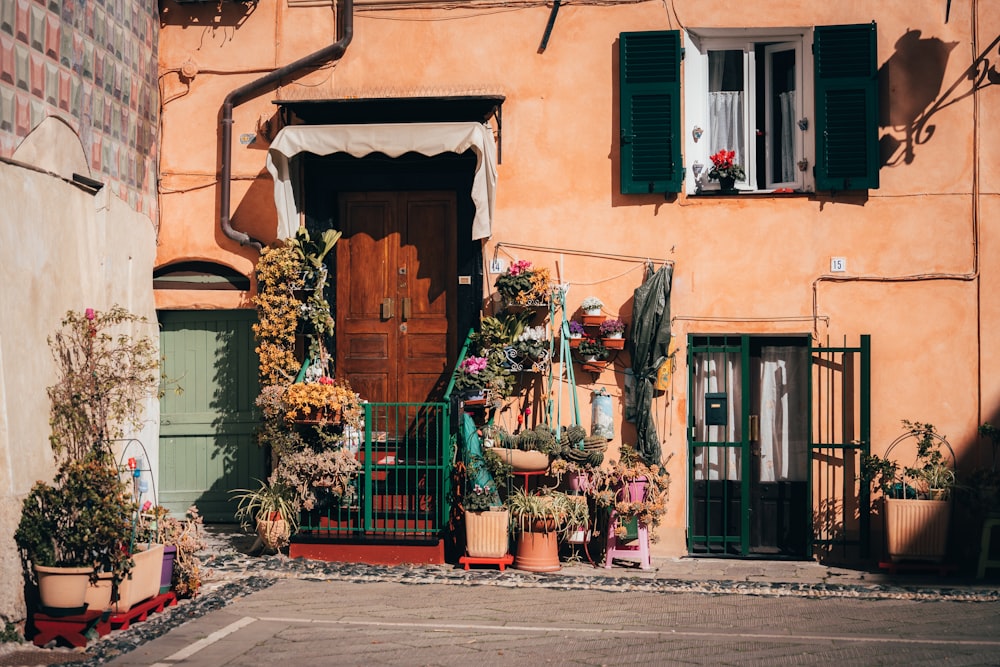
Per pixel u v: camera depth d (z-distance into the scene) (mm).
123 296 10672
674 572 10438
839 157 11078
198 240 11703
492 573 10164
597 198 11367
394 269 11672
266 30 11711
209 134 11734
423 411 11516
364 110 11336
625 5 11375
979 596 9531
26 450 8211
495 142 11461
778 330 11188
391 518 11000
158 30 11719
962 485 10570
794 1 11219
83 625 7730
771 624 8484
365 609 8758
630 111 11258
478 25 11500
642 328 11062
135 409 9625
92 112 9953
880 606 9188
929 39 11102
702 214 11258
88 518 7992
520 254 11414
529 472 10648
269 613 8594
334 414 10656
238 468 11914
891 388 11078
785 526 11281
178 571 8977
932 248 11055
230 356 11922
